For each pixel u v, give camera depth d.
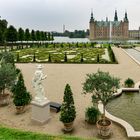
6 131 8.91
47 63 41.41
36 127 12.77
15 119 13.97
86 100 17.42
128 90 20.38
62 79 25.98
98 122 12.16
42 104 13.02
